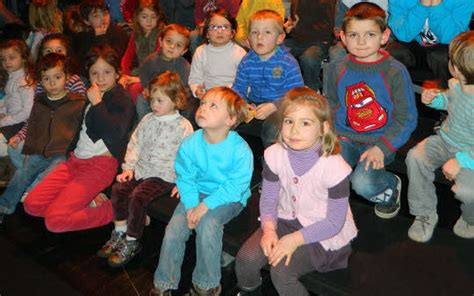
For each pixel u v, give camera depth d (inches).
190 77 127.4
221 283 93.6
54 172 110.5
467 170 78.1
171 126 98.0
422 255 80.4
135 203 95.1
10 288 96.0
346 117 92.7
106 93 110.0
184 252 94.3
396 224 89.0
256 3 142.8
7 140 128.3
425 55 112.5
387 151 86.7
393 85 86.4
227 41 122.1
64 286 96.0
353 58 89.4
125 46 154.0
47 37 134.0
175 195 98.1
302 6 139.0
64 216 103.5
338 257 76.8
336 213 74.2
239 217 92.8
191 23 172.1
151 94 96.3
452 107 79.7
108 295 93.0
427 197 84.1
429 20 107.9
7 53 126.6
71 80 120.2
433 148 82.8
